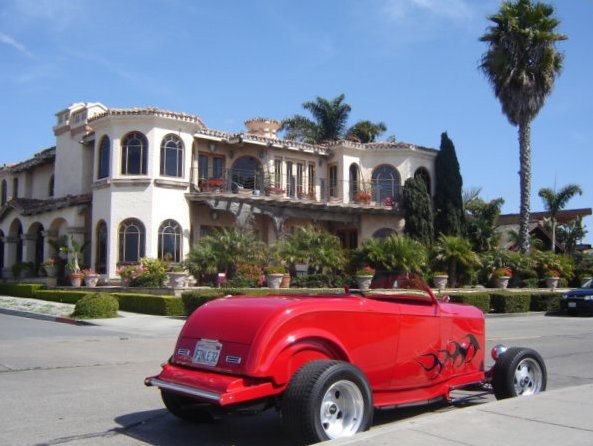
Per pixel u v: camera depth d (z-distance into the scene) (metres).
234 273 23.80
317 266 25.23
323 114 41.69
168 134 26.41
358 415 4.91
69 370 9.56
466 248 28.09
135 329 16.06
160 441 5.50
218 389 4.74
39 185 35.06
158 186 25.86
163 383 5.24
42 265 28.59
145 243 25.38
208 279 24.41
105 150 26.75
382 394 5.61
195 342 5.35
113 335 14.63
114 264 25.47
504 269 29.61
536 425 5.00
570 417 5.27
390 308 5.74
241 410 4.98
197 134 28.02
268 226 30.86
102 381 8.57
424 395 6.03
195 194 26.56
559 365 10.44
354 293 6.57
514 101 30.48
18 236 33.69
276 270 22.61
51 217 29.47
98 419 6.29
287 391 4.66
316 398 4.57
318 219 30.61
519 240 31.83
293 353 4.96
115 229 25.58
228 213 29.00
